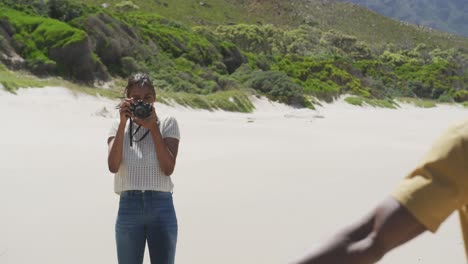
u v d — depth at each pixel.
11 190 8.22
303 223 7.18
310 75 54.00
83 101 23.06
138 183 3.95
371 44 160.62
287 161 11.95
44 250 5.92
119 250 4.05
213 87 36.53
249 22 137.12
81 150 12.09
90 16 32.72
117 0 108.38
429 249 6.10
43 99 21.23
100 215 7.25
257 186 9.25
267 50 93.00
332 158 12.70
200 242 6.34
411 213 1.35
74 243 6.17
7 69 26.08
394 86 71.88
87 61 28.91
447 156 1.38
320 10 176.25
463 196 1.38
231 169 10.76
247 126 21.50
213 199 8.26
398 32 182.75
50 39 28.47
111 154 3.97
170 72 36.00
